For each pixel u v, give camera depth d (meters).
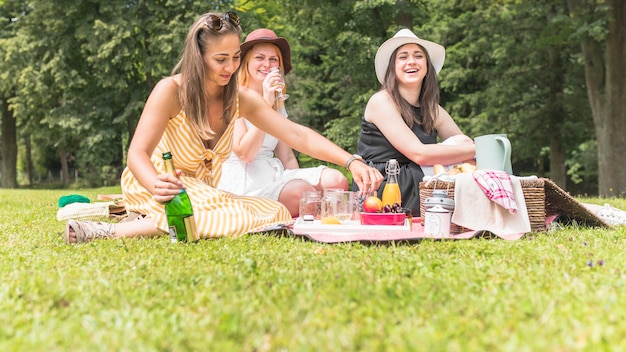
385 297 1.92
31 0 18.92
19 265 2.62
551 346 1.41
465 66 19.67
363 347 1.44
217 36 3.50
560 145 18.44
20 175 47.25
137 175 3.42
